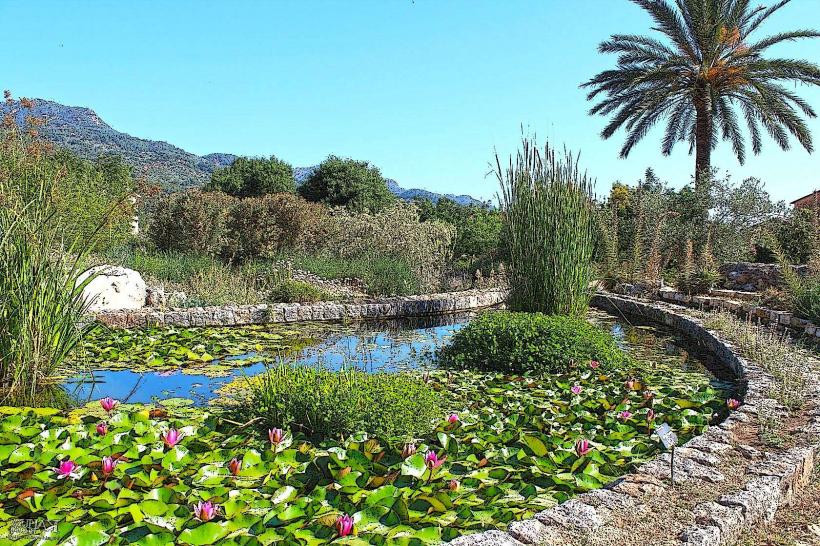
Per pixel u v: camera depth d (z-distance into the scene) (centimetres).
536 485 311
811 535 279
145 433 361
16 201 490
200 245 1372
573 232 734
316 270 1341
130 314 834
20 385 461
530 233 741
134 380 551
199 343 702
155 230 1392
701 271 1186
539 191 743
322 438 385
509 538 241
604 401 464
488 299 1179
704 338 780
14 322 463
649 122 1755
